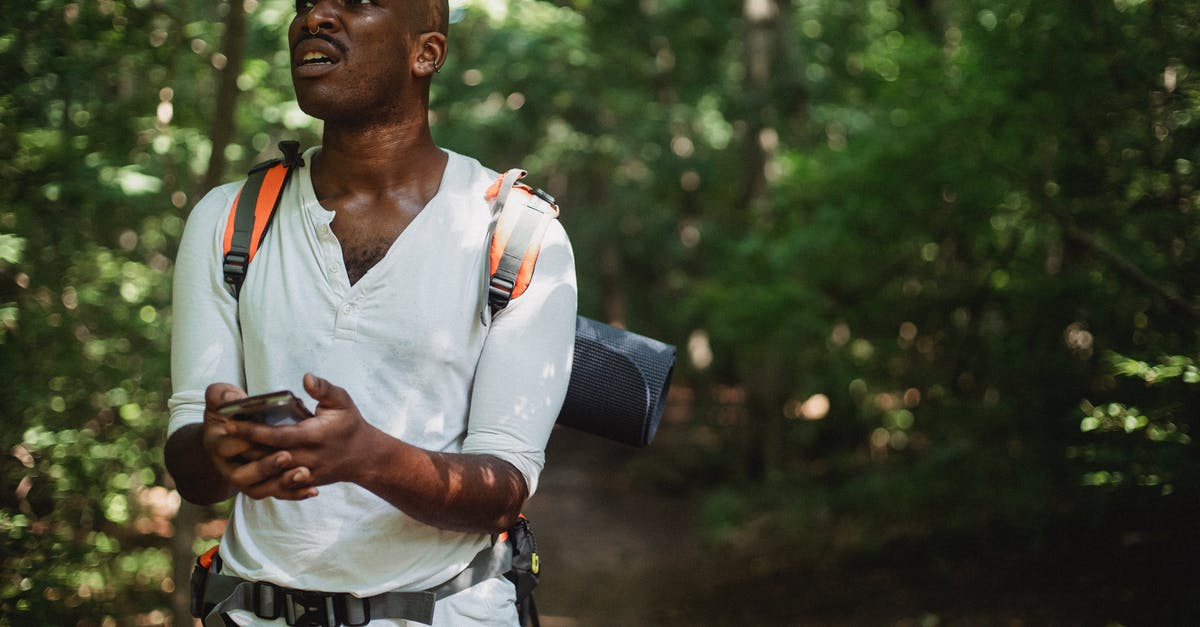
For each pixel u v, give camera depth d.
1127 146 6.28
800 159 9.62
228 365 1.61
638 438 1.86
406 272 1.57
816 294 9.26
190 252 1.65
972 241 8.17
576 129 18.33
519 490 1.53
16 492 4.72
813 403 16.27
